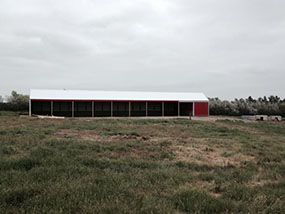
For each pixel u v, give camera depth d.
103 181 5.99
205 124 28.22
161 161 8.94
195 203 4.81
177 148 11.82
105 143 12.17
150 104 50.12
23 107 53.84
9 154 9.18
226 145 13.45
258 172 8.16
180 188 5.72
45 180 5.88
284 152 11.93
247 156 10.88
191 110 49.88
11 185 5.46
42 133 15.34
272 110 61.16
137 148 11.41
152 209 4.39
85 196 4.87
